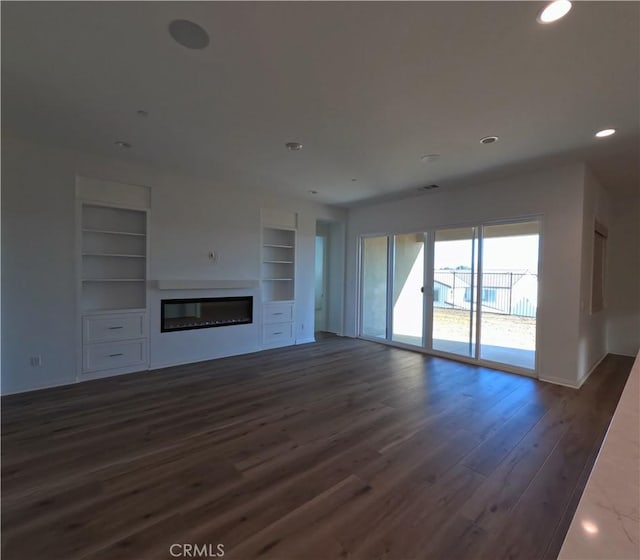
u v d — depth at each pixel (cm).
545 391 375
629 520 57
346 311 698
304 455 240
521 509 187
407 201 582
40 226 361
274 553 157
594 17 168
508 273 455
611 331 570
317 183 489
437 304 540
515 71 215
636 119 277
